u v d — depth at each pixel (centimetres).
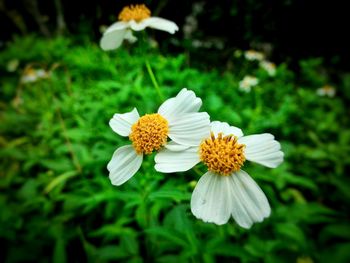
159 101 16
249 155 8
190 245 10
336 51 45
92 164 16
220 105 18
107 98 17
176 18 30
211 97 18
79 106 19
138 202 12
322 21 42
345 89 39
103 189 15
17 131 26
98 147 17
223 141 8
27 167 20
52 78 24
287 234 14
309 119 28
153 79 12
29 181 19
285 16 39
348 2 41
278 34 40
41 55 36
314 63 35
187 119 8
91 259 15
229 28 35
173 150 8
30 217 19
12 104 29
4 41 69
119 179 8
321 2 40
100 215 18
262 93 27
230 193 7
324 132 28
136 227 16
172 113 8
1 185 21
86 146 18
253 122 20
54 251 15
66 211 17
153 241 13
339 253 14
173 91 17
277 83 31
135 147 8
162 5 25
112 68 19
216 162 7
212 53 26
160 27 12
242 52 30
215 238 11
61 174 18
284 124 23
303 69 36
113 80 19
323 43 44
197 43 33
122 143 15
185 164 8
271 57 43
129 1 24
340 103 34
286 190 19
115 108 16
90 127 17
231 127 9
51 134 21
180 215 10
